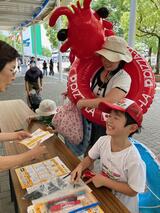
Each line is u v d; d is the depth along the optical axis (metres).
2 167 1.17
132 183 1.22
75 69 2.18
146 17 10.85
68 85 2.15
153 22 10.94
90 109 1.85
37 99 5.33
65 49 1.95
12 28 17.48
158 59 13.23
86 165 1.43
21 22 12.92
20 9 8.55
